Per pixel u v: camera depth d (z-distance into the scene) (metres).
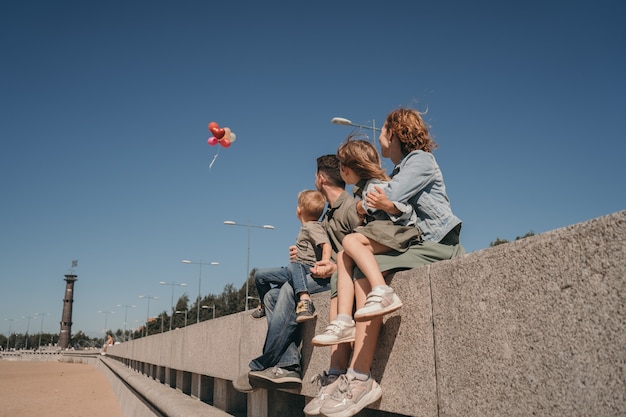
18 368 50.41
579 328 1.89
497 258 2.26
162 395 8.84
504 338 2.20
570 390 1.90
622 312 1.75
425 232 3.08
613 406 1.75
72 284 119.12
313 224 4.11
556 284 1.99
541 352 2.03
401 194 3.00
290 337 4.12
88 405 19.44
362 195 3.44
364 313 2.65
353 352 2.97
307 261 4.30
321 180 4.21
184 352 8.53
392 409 2.86
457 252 3.04
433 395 2.57
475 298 2.37
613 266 1.79
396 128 3.34
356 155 3.43
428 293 2.67
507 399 2.16
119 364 24.83
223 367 6.25
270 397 5.36
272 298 4.50
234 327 5.91
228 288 90.81
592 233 1.87
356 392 2.84
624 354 1.73
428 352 2.63
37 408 18.53
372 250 3.03
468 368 2.37
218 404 7.05
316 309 3.93
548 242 2.04
